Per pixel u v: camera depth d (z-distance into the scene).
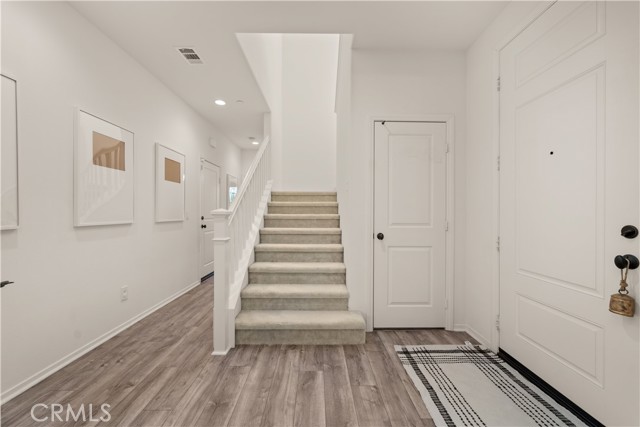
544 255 1.80
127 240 2.81
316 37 5.48
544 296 1.80
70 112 2.14
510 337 2.13
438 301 2.79
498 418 1.57
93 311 2.37
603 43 1.43
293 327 2.42
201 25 2.37
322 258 3.21
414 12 2.20
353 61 2.74
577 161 1.57
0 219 1.66
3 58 1.68
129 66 2.82
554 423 1.53
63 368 2.05
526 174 1.95
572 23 1.60
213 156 5.21
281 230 3.50
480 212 2.49
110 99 2.56
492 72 2.31
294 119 5.41
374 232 2.78
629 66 1.32
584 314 1.53
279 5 2.13
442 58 2.75
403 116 2.74
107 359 2.18
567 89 1.63
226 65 3.04
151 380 1.92
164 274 3.50
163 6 2.14
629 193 1.32
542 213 1.81
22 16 1.79
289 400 1.72
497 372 2.02
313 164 5.40
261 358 2.21
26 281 1.82
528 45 1.93
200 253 4.57
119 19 2.29
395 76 2.74
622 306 1.27
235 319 2.46
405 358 2.22
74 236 2.19
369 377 1.96
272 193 4.44
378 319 2.78
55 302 2.03
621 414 1.35
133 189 2.87
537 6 1.84
